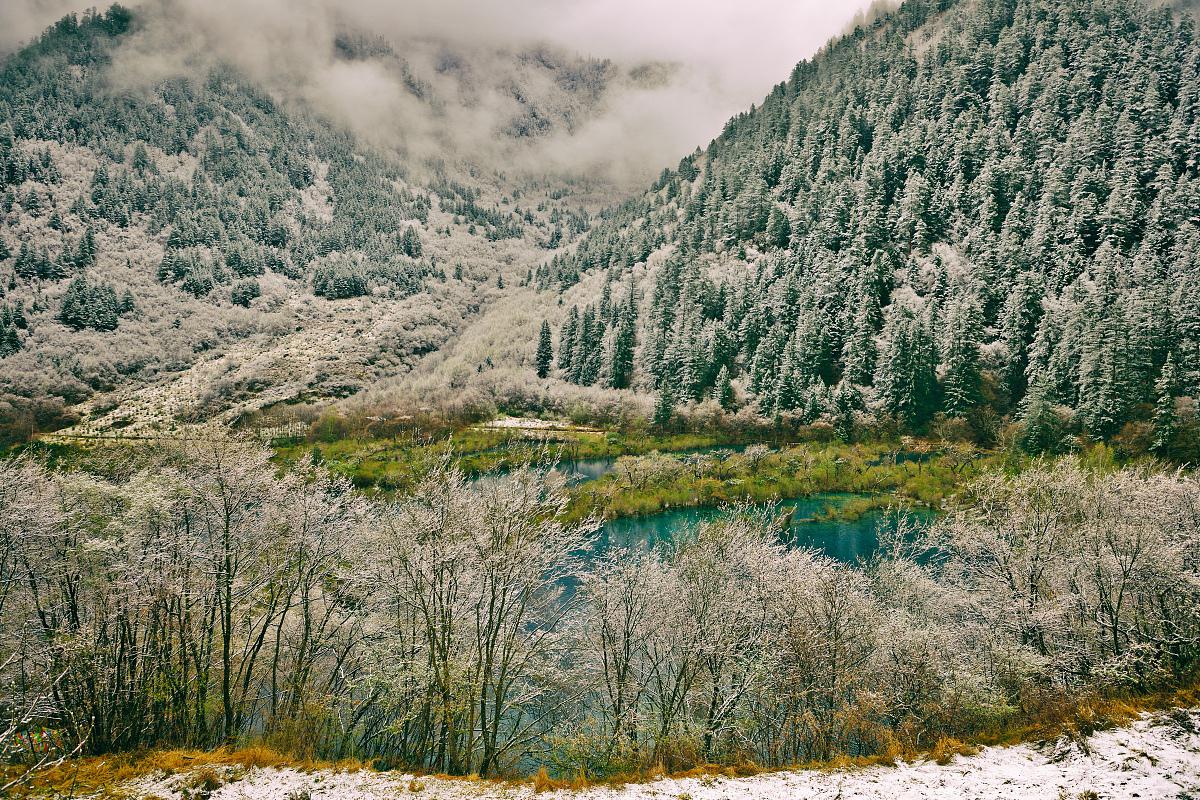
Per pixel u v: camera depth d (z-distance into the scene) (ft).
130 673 54.39
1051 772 36.78
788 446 267.59
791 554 71.87
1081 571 68.49
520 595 59.57
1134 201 324.39
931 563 113.39
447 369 411.54
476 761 56.70
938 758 41.42
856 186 434.71
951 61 533.96
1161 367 243.60
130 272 601.62
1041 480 81.66
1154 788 32.37
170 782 43.73
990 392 284.61
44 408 347.97
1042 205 346.13
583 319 387.34
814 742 56.65
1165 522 76.95
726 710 58.95
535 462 214.48
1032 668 59.72
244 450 60.85
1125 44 467.11
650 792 40.91
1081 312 261.44
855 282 350.02
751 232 474.90
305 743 52.24
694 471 212.43
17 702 47.47
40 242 604.49
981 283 318.24
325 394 391.65
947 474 206.49
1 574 50.55
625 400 331.77
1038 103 434.30
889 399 285.43
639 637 63.82
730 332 361.30
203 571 55.62
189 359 472.44
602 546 138.82
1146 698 45.70
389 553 56.24
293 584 60.39
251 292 598.34
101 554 53.42
